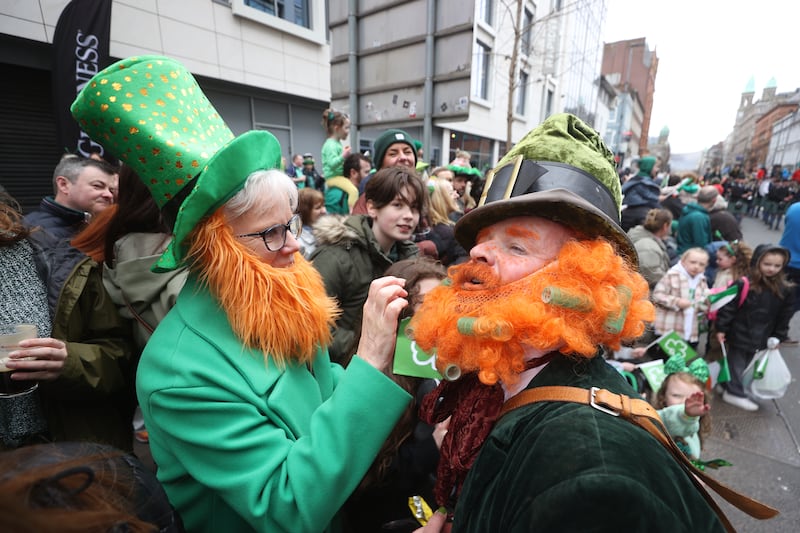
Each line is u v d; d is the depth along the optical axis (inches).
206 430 29.5
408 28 135.8
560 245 25.6
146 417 32.7
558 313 23.2
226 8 255.9
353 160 150.3
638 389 95.7
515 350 24.4
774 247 118.8
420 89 138.3
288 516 28.9
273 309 33.2
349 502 47.7
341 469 29.5
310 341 36.4
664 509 17.9
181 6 234.1
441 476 32.9
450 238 115.0
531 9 389.4
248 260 31.9
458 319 25.1
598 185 26.3
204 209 29.8
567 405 23.1
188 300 34.0
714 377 127.9
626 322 25.0
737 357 126.7
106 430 54.7
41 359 44.4
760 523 82.3
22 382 44.2
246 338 31.8
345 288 69.6
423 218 109.0
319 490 29.0
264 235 33.0
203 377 30.1
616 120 1528.1
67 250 54.6
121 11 211.5
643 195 176.6
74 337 50.5
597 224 25.0
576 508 17.9
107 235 53.8
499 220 27.1
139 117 30.5
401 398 32.0
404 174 73.4
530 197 23.9
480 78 464.8
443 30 128.9
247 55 272.1
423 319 28.6
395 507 47.3
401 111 145.0
